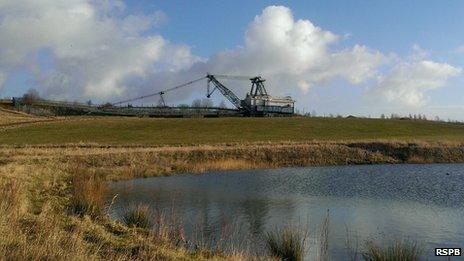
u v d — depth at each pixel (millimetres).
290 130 81062
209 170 47594
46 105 129750
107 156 46875
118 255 10688
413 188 32688
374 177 40531
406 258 13047
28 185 22766
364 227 19375
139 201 25656
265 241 16094
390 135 77438
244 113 111062
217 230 18141
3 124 87625
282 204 25438
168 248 12609
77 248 10047
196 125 86812
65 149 52562
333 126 86688
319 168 50625
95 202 17984
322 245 15922
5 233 10102
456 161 59125
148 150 52344
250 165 51188
